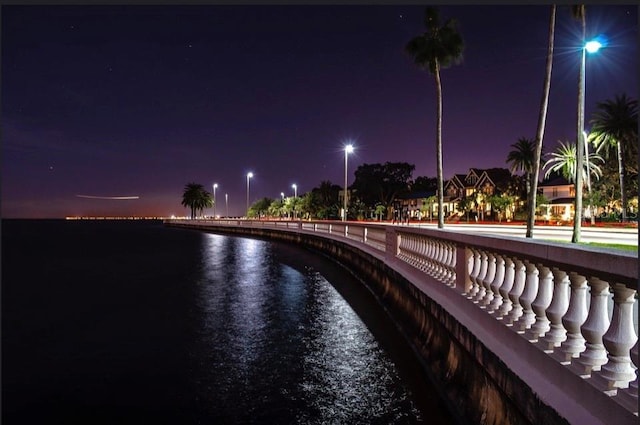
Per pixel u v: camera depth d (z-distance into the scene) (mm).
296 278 22219
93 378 8969
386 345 10195
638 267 2805
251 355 9945
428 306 8578
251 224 72688
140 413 7312
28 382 8812
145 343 11391
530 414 4176
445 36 36375
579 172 25906
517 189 82125
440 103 37500
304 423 6668
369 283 17438
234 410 7246
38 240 77250
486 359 5352
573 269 3711
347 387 7863
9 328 13352
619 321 3256
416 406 7000
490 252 5699
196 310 15258
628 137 53188
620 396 3066
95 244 61531
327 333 11414
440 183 37438
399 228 12359
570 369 3619
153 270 28375
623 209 53688
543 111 24766
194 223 117438
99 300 17969
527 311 4609
